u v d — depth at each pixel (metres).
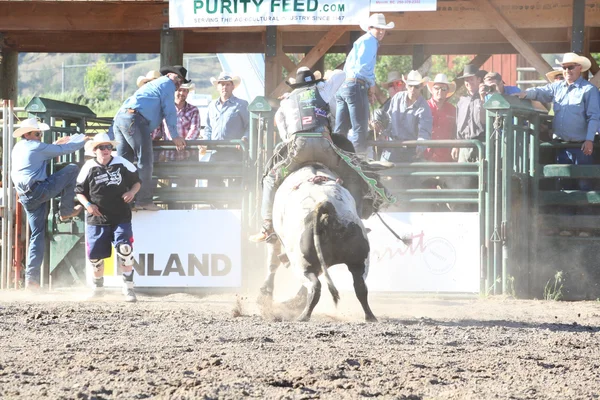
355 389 17.22
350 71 36.59
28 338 23.16
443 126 41.81
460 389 17.55
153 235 39.31
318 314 29.30
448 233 37.72
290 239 25.95
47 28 45.69
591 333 25.78
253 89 57.19
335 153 27.95
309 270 25.75
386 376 18.59
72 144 39.06
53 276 40.91
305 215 25.45
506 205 37.44
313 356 20.58
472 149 39.81
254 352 21.00
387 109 42.03
